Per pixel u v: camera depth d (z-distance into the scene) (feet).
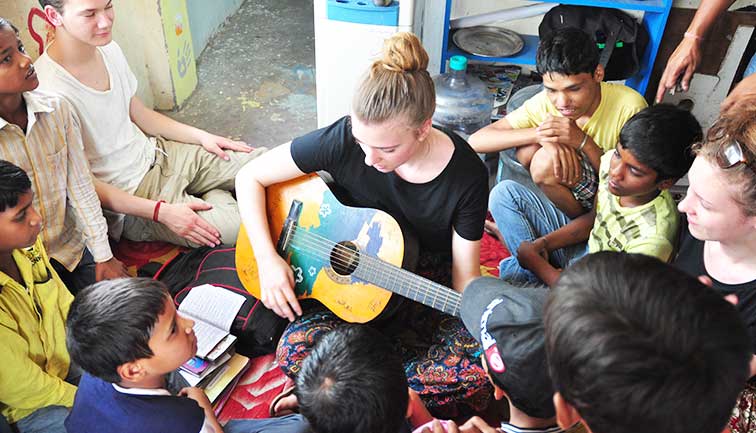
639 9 8.18
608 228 5.97
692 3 8.42
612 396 2.25
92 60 7.03
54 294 5.70
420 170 5.43
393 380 3.85
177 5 10.00
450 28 9.45
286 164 5.96
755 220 3.94
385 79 4.57
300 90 11.26
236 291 6.75
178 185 8.01
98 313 4.18
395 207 5.93
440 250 6.30
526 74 10.19
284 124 10.44
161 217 7.38
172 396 4.60
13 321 5.18
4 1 7.86
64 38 6.69
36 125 6.01
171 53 10.06
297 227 6.12
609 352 2.23
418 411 5.12
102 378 4.39
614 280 2.38
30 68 5.64
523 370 3.36
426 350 6.05
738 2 8.26
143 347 4.25
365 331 4.10
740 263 4.29
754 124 3.78
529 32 9.80
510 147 7.39
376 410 3.73
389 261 5.78
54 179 6.29
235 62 11.92
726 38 8.45
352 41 8.48
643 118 5.25
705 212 4.11
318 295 6.09
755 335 4.21
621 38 8.35
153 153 8.07
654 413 2.21
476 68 10.16
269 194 6.26
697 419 2.25
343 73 8.83
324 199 6.08
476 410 6.13
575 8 8.53
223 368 6.24
